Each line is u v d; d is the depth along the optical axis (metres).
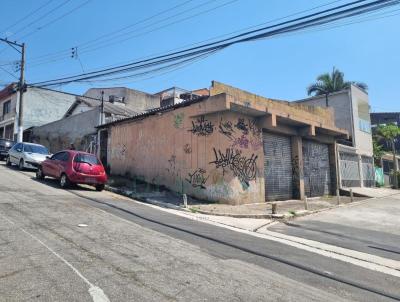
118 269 5.91
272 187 19.47
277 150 20.27
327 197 23.77
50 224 8.60
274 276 6.43
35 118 40.00
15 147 23.12
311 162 23.98
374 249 9.91
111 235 8.15
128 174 21.11
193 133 17.25
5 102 42.84
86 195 14.45
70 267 5.80
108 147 23.34
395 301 5.84
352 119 32.34
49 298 4.64
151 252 7.11
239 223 12.40
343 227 13.09
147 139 19.98
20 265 5.73
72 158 16.02
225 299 5.10
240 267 6.75
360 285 6.52
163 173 18.61
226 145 16.17
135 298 4.83
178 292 5.19
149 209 13.00
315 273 6.97
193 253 7.38
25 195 12.49
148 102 44.88
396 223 14.41
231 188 15.89
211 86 16.91
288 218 14.23
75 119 29.03
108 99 41.28
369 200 22.48
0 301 4.47
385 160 42.44
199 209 14.12
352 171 30.67
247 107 16.12
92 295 4.81
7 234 7.39
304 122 20.19
